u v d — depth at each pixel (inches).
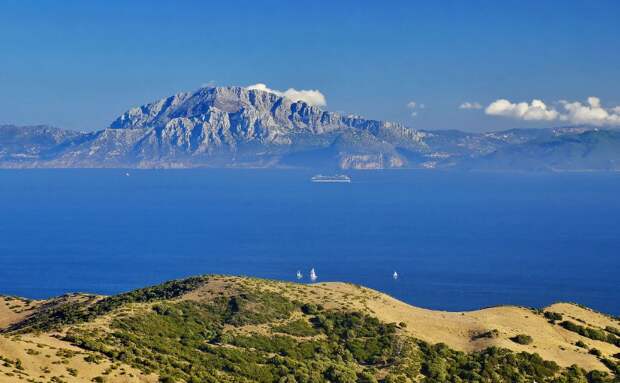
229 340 5157.5
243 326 5433.1
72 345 4328.3
